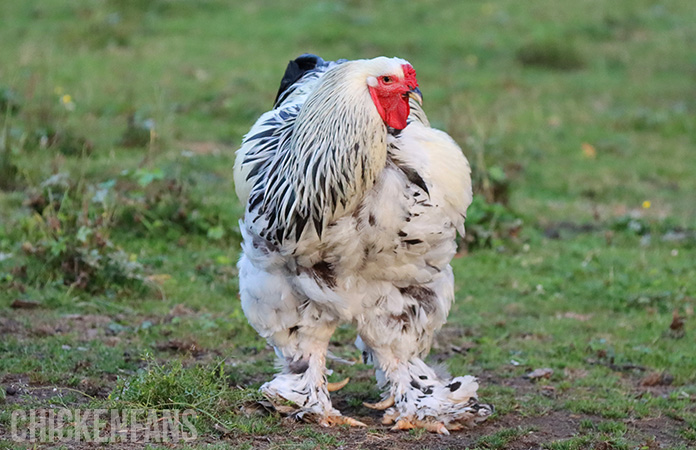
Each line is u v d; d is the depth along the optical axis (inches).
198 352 711.1
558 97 1721.2
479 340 778.2
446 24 2060.8
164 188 1027.3
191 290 853.8
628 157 1449.3
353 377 689.0
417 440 559.8
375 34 1943.9
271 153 559.2
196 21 1950.1
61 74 1541.6
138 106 1425.9
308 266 542.3
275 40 1870.1
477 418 584.1
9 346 681.6
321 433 560.4
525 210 1173.7
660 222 1152.2
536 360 733.3
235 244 989.8
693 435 585.6
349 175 512.1
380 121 511.5
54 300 791.7
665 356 749.3
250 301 569.9
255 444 539.2
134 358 681.6
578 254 1039.6
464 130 1379.2
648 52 2018.9
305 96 629.0
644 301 890.1
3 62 1539.1
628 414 627.8
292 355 585.6
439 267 560.4
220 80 1601.9
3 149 1091.3
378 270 546.0
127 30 1828.2
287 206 526.6
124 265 845.2
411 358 590.6
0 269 842.8
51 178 965.8
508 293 913.5
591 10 2235.5
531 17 2159.2
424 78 1738.4
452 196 545.6
